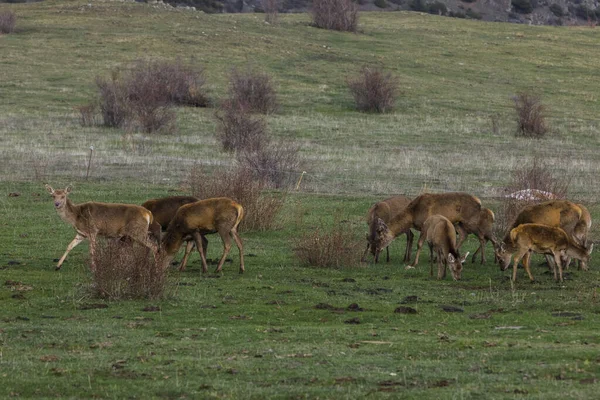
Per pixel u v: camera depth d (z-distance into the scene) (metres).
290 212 69.31
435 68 196.25
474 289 44.72
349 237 54.22
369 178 89.38
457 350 30.34
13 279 44.97
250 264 51.53
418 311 38.41
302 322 36.41
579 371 26.98
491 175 93.44
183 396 25.27
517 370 27.44
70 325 35.12
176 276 46.84
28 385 26.27
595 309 38.81
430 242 48.97
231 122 111.19
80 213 46.97
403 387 25.73
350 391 25.31
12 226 62.09
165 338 32.88
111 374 27.56
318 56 198.12
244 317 37.06
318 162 99.88
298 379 26.80
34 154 101.12
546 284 46.31
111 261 41.25
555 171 96.94
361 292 43.28
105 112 131.75
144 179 85.38
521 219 50.94
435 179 89.75
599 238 61.78
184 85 152.88
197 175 77.38
